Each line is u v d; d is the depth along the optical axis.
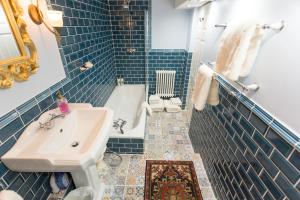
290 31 0.78
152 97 3.33
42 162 0.83
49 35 1.22
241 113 1.22
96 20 2.26
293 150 0.77
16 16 0.91
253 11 1.07
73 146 1.17
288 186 0.81
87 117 1.32
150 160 2.13
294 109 0.77
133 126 2.54
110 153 2.20
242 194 1.22
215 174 1.71
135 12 2.84
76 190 1.35
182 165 2.07
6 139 0.85
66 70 1.45
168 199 1.68
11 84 0.86
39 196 1.11
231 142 1.38
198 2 1.89
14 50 0.91
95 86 2.21
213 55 1.72
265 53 0.96
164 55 3.15
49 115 1.14
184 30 2.98
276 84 0.88
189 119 2.87
